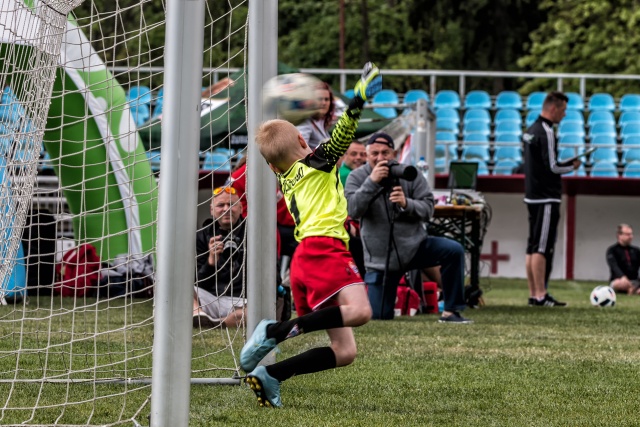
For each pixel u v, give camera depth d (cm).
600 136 3412
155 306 603
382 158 1407
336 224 723
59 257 1781
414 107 1888
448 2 4894
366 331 1256
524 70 5188
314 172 723
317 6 5612
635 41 4738
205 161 2747
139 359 942
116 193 1728
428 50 5388
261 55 852
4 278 842
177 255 600
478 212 1678
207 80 3747
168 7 607
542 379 873
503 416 698
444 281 1407
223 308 1198
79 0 887
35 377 838
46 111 830
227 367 912
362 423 663
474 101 3612
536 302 1814
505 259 3142
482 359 998
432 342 1141
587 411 723
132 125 1725
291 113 777
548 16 5022
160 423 597
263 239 842
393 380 855
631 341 1190
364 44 5081
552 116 1775
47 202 2122
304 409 716
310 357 723
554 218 1788
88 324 1262
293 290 745
